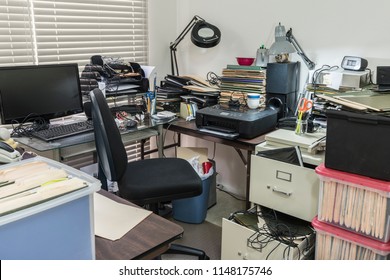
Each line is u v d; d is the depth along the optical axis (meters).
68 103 2.37
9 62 2.42
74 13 2.69
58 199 0.84
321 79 2.32
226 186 3.32
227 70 2.73
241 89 2.69
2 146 1.27
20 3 2.39
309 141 1.95
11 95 2.11
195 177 2.06
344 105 1.67
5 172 0.98
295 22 2.63
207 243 2.44
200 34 3.02
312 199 1.81
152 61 3.30
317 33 2.54
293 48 2.41
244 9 2.89
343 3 2.39
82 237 0.92
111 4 2.92
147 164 2.24
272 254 1.83
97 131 1.85
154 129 2.63
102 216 1.22
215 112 2.41
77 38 2.75
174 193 1.97
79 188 0.89
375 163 1.44
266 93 2.56
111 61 2.65
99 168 2.10
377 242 1.51
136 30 3.15
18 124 2.24
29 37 2.48
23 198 0.82
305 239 1.81
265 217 2.04
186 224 2.69
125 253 1.02
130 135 2.46
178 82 2.90
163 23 3.31
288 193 1.88
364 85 2.21
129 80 2.64
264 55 2.68
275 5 2.70
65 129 2.19
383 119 1.37
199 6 3.20
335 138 1.51
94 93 1.80
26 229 0.80
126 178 2.01
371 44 2.33
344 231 1.59
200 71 3.32
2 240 0.77
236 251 1.99
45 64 2.34
